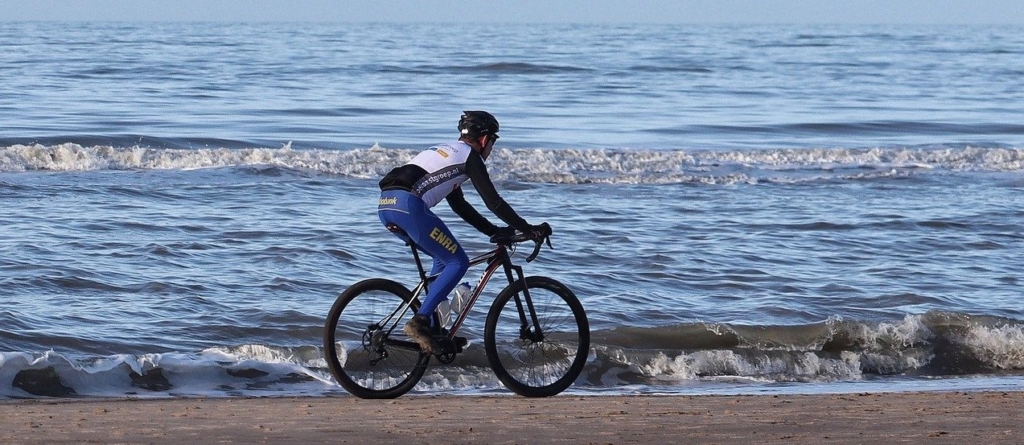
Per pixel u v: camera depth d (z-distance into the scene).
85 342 21.73
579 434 12.81
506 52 199.12
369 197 42.03
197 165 50.16
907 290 28.78
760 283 29.20
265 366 19.88
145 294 25.69
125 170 48.31
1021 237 36.94
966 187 49.72
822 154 59.53
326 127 69.56
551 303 17.69
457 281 16.31
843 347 23.17
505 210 15.83
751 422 13.84
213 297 25.66
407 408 15.47
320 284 27.48
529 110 85.38
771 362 22.16
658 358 21.70
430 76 124.12
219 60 150.88
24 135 57.97
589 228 36.34
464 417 14.33
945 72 152.62
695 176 50.50
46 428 12.89
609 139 67.25
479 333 22.48
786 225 38.06
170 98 88.00
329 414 14.67
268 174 47.88
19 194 39.38
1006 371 22.84
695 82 122.94
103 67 126.81
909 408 15.37
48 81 102.81
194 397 18.34
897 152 59.75
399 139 64.19
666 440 12.41
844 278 30.09
